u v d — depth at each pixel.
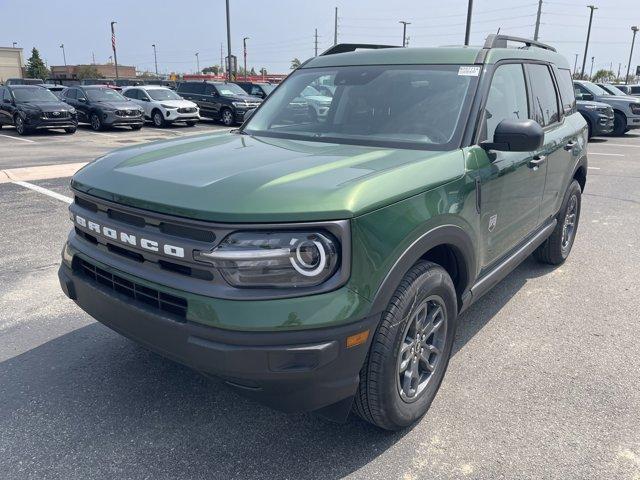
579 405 3.07
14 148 14.23
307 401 2.27
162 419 2.92
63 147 14.57
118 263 2.54
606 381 3.31
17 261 5.29
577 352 3.67
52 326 3.97
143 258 2.43
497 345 3.77
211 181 2.37
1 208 7.29
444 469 2.57
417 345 2.77
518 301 4.51
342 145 3.17
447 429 2.86
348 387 2.33
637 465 2.59
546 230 4.58
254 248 2.12
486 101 3.24
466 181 2.88
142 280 2.41
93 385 3.23
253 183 2.29
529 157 3.69
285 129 3.65
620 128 17.73
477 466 2.59
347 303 2.20
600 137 17.75
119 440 2.75
